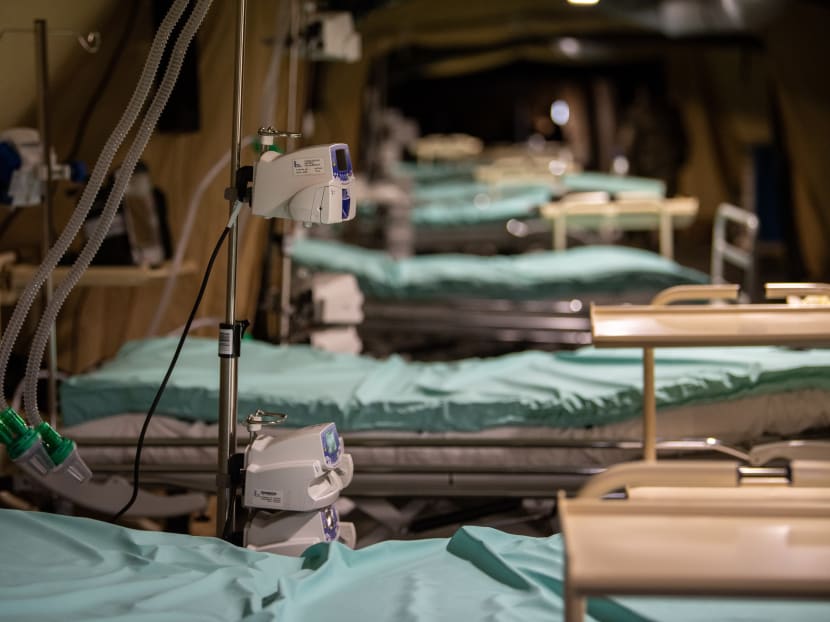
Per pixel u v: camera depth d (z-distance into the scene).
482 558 2.34
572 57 12.30
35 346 2.46
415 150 13.93
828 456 1.96
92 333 4.41
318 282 4.67
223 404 2.57
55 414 3.42
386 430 3.31
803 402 3.29
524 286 6.30
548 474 3.23
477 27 9.93
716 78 11.91
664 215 7.26
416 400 3.31
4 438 2.47
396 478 3.24
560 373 3.58
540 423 3.31
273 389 3.43
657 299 2.99
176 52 2.34
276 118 4.93
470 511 3.43
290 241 4.55
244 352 3.88
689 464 1.80
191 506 3.39
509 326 6.64
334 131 8.85
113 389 3.38
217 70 4.49
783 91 8.27
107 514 3.30
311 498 2.57
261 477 2.56
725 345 2.05
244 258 4.62
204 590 2.15
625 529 1.56
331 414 3.31
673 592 1.41
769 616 2.03
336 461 2.66
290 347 4.03
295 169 2.49
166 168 4.50
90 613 2.02
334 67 8.77
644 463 1.80
